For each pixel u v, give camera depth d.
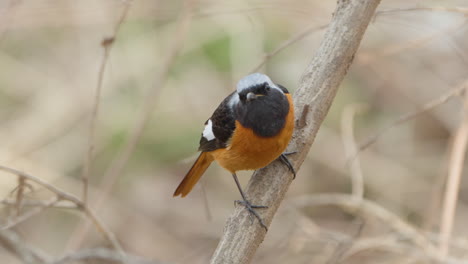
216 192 13.65
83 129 13.55
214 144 7.87
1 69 13.77
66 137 13.52
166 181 13.87
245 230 6.61
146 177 13.88
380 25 12.66
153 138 13.80
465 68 12.70
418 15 12.63
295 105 7.21
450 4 12.61
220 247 6.55
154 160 13.87
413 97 13.08
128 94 13.92
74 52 13.98
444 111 12.77
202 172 9.00
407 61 13.18
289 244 10.35
